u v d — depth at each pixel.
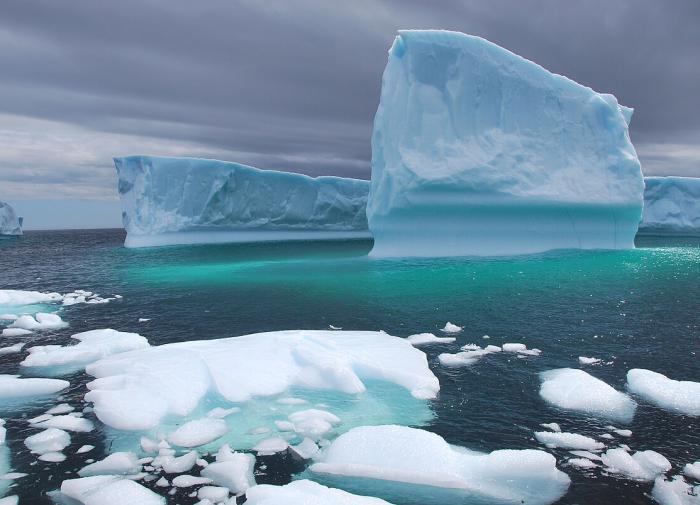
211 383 5.71
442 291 12.09
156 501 3.52
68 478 3.96
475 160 18.36
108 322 9.39
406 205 18.77
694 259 17.84
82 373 6.41
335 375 5.80
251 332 8.41
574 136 19.77
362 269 16.53
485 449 4.36
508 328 8.50
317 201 35.97
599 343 7.56
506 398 5.49
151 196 28.89
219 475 3.91
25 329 8.86
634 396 5.48
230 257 22.94
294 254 24.39
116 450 4.41
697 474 3.83
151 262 21.00
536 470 3.88
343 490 3.73
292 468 4.09
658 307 10.06
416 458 4.03
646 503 3.55
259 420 5.00
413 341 7.66
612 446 4.36
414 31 18.81
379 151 20.38
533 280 13.59
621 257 18.30
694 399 5.18
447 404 5.35
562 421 4.89
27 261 22.88
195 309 10.49
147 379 5.55
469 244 19.30
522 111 19.42
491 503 3.58
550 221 19.53
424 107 18.89
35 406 5.42
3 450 4.43
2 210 45.19
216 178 29.78
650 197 33.91
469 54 18.89
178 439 4.50
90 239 55.00
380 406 5.32
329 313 9.85
